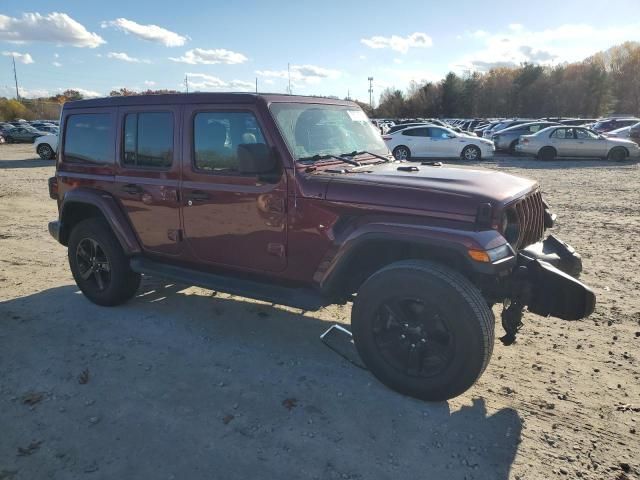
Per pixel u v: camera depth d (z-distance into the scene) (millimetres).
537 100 79312
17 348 4141
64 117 5027
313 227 3594
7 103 76812
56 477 2686
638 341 4195
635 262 6293
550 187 12945
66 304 5105
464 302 3033
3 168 19172
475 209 3084
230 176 3906
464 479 2678
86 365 3871
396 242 3457
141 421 3170
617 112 82375
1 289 5551
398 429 3088
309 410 3283
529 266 3258
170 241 4395
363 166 4035
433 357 3268
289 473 2721
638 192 12008
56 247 7406
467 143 20875
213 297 5297
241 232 3939
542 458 2834
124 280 4832
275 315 4824
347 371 3777
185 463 2797
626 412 3244
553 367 3803
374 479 2678
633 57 84812
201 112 4023
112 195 4699
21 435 3031
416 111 83500
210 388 3549
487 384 3580
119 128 4559
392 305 3311
